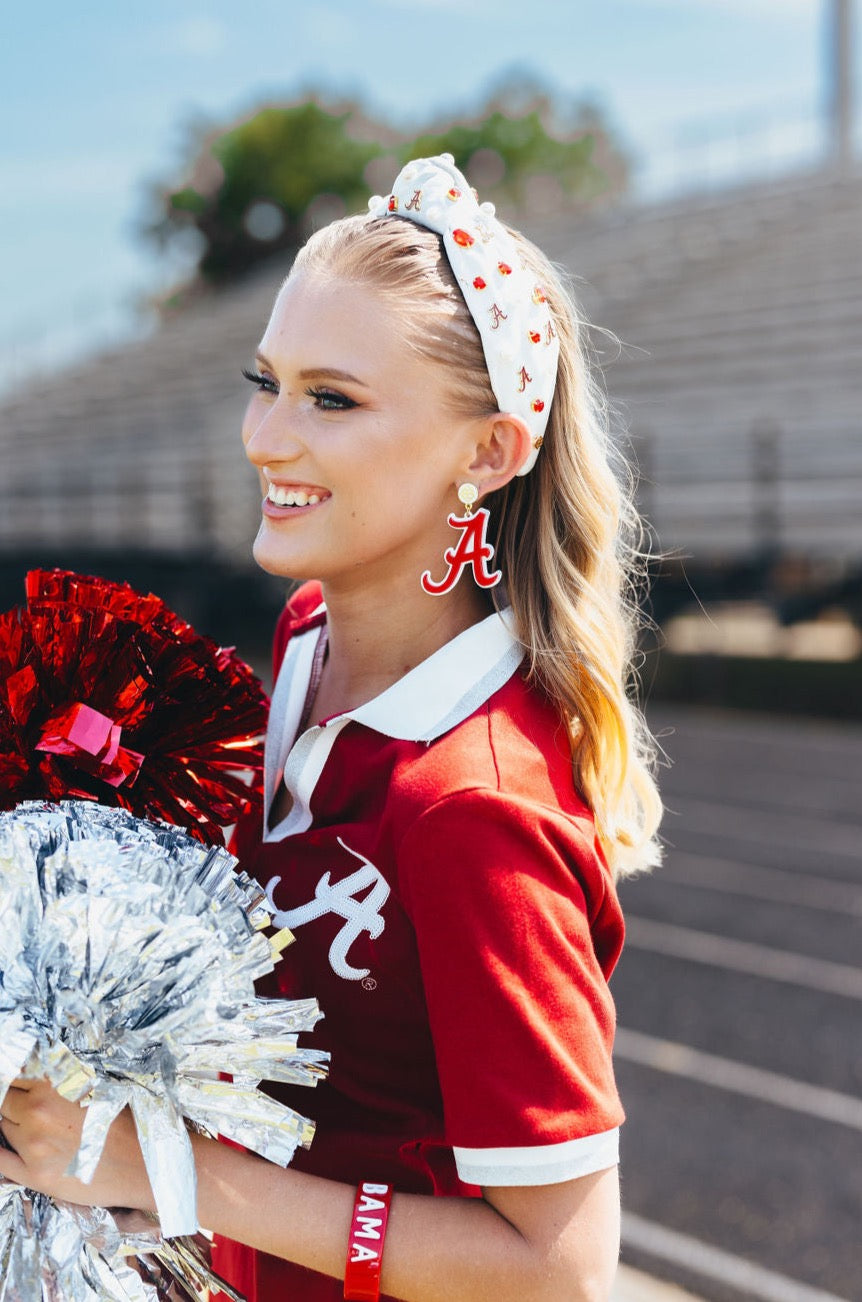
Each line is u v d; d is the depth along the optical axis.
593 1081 1.01
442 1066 1.01
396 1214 1.02
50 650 1.16
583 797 1.20
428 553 1.20
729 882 6.76
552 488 1.26
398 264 1.14
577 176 34.84
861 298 16.23
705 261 19.72
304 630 1.41
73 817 1.08
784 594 13.57
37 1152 1.00
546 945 1.01
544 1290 0.99
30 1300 1.01
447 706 1.13
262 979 1.15
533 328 1.19
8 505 21.11
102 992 1.00
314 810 1.16
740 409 14.85
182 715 1.20
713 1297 3.11
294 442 1.14
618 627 1.29
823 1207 3.50
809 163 22.23
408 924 1.07
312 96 33.00
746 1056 4.48
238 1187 1.03
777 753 10.42
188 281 33.94
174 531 17.47
